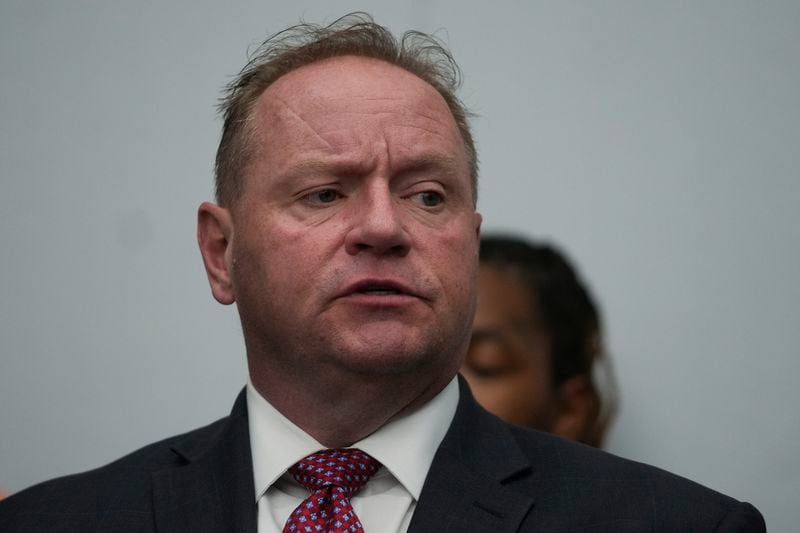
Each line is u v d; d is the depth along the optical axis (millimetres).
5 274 8766
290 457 5723
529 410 8211
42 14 8984
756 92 8344
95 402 8617
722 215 8266
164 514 5699
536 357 8266
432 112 5887
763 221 8234
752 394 8109
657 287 8273
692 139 8367
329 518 5477
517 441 6012
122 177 8805
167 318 8664
